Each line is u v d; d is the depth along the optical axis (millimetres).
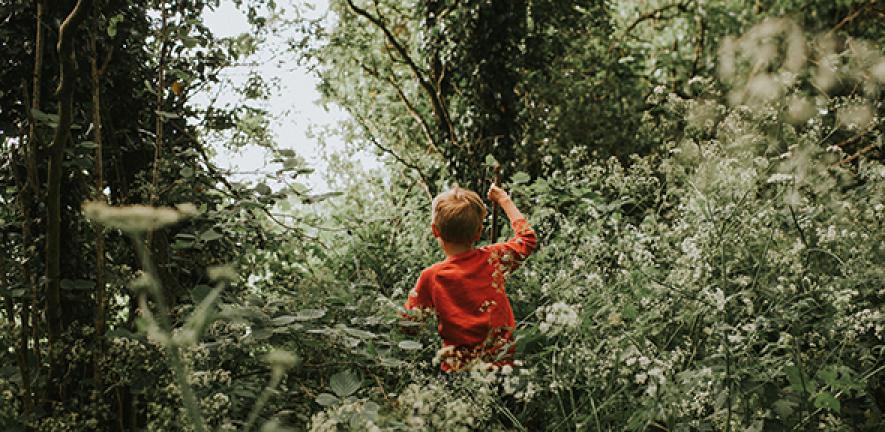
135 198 3377
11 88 3006
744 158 4172
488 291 3188
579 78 7777
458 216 3236
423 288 3256
